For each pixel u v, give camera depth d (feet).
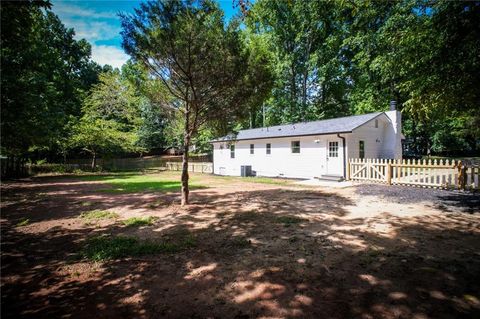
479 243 15.01
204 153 115.44
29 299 10.32
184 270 12.60
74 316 9.17
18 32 18.43
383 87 83.10
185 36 21.70
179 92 27.78
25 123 35.22
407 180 36.65
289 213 23.53
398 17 55.93
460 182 30.96
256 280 11.41
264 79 25.61
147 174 78.48
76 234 18.84
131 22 22.03
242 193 36.11
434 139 100.53
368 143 52.37
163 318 8.95
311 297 9.97
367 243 15.52
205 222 21.21
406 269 12.04
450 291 10.14
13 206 29.48
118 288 11.08
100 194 37.78
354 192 33.94
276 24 93.97
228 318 8.84
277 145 61.62
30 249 15.93
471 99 19.27
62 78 81.05
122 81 104.58
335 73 95.81
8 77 29.96
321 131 51.06
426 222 19.40
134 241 16.69
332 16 88.99
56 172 80.53
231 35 23.25
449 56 17.99
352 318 8.64
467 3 16.39
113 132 87.15
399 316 8.70
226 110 27.22
